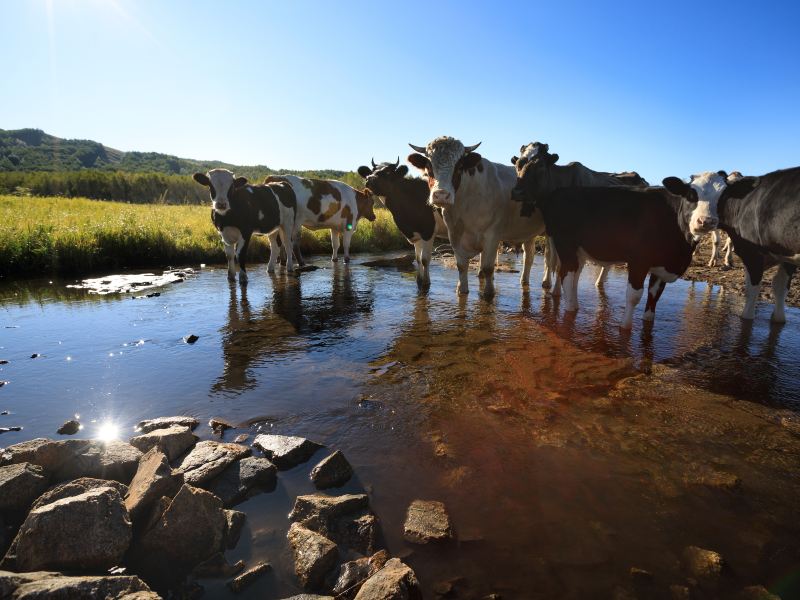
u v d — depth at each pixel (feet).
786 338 18.98
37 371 15.47
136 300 25.52
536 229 27.22
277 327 20.53
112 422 12.17
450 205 23.38
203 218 57.72
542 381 14.67
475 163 22.53
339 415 12.56
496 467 10.23
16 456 9.27
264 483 9.76
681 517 8.67
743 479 9.77
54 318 21.75
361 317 22.25
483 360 16.49
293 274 35.17
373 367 15.88
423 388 14.20
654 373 15.29
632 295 19.81
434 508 8.82
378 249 53.52
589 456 10.64
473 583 7.22
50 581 6.31
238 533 8.37
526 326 20.68
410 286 30.42
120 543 7.41
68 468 9.47
